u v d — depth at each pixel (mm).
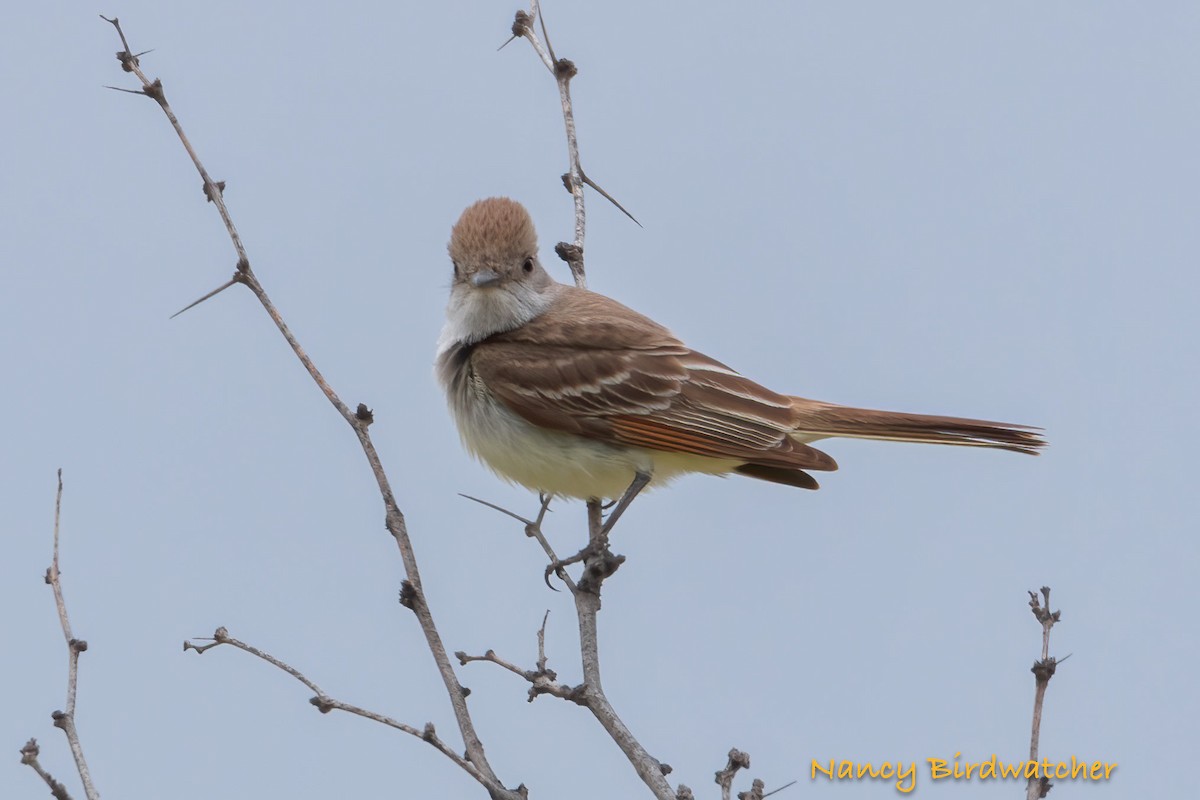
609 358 11516
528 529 10109
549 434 11469
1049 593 7953
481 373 11523
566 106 11922
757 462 11406
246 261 8945
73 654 7730
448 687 8016
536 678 8414
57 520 8156
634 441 11398
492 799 7605
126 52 9094
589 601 9477
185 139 9086
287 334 8836
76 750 7402
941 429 11680
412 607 8180
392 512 8406
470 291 11633
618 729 8180
